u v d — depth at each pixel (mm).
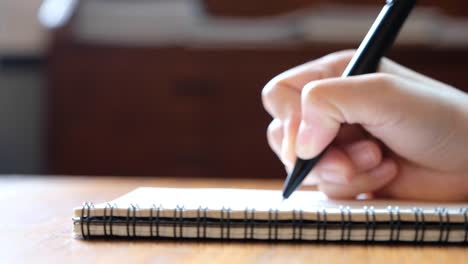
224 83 1197
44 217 447
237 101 1197
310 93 427
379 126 449
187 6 1246
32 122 1442
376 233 375
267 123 1197
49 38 1197
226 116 1200
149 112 1201
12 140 1443
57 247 368
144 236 379
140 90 1199
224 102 1199
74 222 381
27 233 398
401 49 1189
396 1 451
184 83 1200
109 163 1204
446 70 1188
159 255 354
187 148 1201
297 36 1247
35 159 1443
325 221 375
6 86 1438
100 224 379
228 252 359
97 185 645
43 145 1438
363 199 483
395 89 434
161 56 1195
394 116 439
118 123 1201
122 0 1229
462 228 374
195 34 1247
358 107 430
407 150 468
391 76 439
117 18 1223
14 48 1451
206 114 1202
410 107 439
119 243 373
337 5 1228
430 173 488
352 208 395
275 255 355
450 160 473
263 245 370
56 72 1198
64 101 1200
